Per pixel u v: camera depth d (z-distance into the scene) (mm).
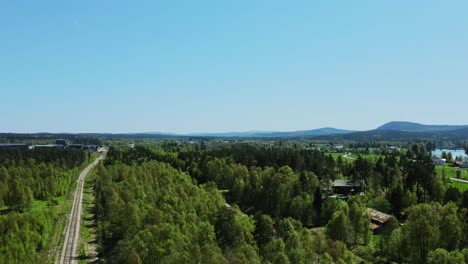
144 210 147500
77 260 133250
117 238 138375
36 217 153375
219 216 134000
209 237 118125
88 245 148500
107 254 134000
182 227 126938
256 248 117000
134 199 173625
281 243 108562
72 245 147750
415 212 135125
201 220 140750
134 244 108062
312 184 195250
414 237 121375
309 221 168750
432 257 107688
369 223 143500
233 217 127875
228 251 108562
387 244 128625
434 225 124938
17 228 144875
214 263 96375
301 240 115375
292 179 192750
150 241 109938
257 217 148375
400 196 180125
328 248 114062
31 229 145625
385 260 126688
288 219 134500
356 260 124625
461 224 131000
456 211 139750
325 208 172625
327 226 142375
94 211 197625
